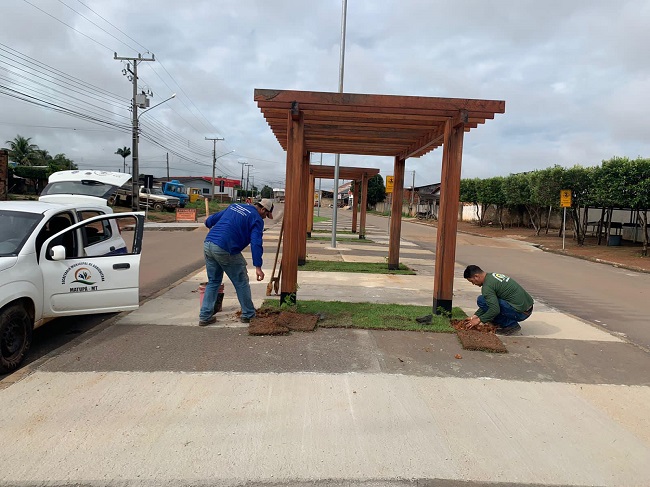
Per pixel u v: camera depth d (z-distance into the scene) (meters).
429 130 7.55
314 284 9.14
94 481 2.78
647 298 10.01
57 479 2.78
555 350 5.49
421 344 5.44
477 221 40.25
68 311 5.12
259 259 5.68
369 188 78.06
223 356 4.80
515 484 2.89
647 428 3.66
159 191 43.59
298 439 3.29
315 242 18.25
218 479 2.83
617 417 3.83
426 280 10.20
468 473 2.98
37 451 3.05
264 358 4.79
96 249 6.17
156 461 2.98
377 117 6.62
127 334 5.47
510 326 6.05
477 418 3.71
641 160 17.36
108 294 5.36
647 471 3.07
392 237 11.52
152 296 7.66
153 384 4.09
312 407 3.77
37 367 4.41
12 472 2.83
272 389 4.07
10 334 4.41
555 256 19.00
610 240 21.73
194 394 3.92
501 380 4.50
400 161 11.22
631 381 4.63
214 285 5.84
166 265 12.12
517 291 5.92
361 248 16.81
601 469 3.08
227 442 3.22
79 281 5.15
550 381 4.54
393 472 2.96
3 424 3.37
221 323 5.99
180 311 6.62
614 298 9.86
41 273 4.84
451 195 6.53
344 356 4.94
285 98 6.20
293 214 6.53
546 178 22.44
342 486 2.81
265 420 3.54
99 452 3.05
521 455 3.21
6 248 4.68
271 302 7.18
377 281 9.78
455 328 6.03
